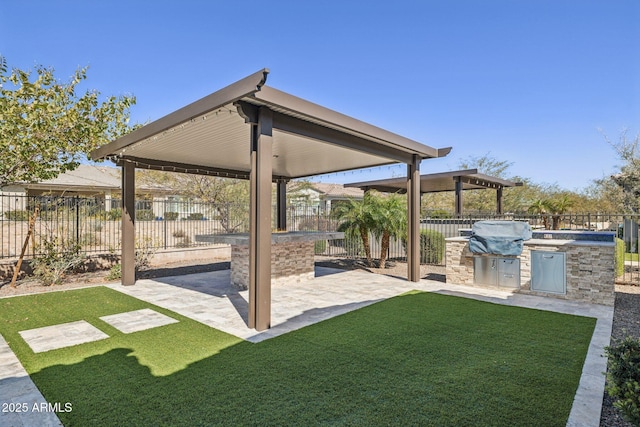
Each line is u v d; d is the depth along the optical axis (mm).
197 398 3459
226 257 15250
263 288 5562
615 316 6398
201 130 6551
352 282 9648
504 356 4504
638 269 10211
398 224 11703
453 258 9336
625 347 3025
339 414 3172
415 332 5426
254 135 5586
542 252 7949
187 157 9180
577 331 5504
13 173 8922
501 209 18047
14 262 9914
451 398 3457
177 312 6609
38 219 9953
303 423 3037
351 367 4160
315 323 5902
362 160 9852
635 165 17547
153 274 11000
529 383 3775
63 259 9680
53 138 9102
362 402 3377
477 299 7656
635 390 2541
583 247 7488
